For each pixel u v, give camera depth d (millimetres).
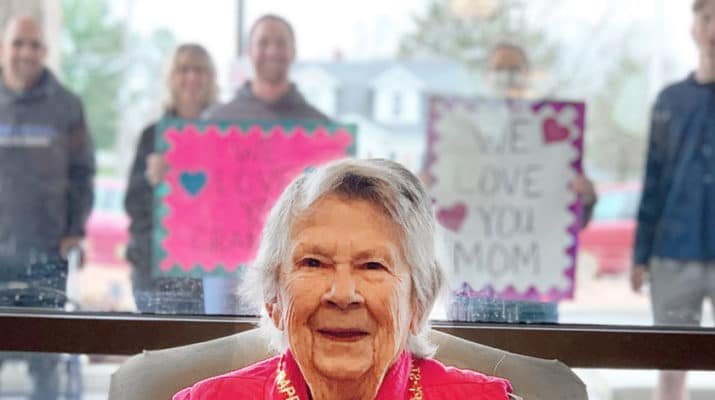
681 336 1457
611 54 3359
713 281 2748
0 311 1488
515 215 2752
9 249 2795
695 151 2887
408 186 1187
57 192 2947
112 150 3221
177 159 2699
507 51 3260
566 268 2713
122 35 3271
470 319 1485
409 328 1198
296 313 1144
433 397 1205
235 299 1511
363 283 1142
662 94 2977
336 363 1141
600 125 3367
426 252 1184
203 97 2803
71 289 1945
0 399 1736
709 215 2830
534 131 2832
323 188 1167
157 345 1454
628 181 3295
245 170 2631
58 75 3211
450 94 3158
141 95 3268
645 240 2867
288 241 1161
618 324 1510
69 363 1745
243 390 1202
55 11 3209
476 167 2814
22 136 2951
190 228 2596
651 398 1744
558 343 1446
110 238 2926
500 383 1233
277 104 2775
